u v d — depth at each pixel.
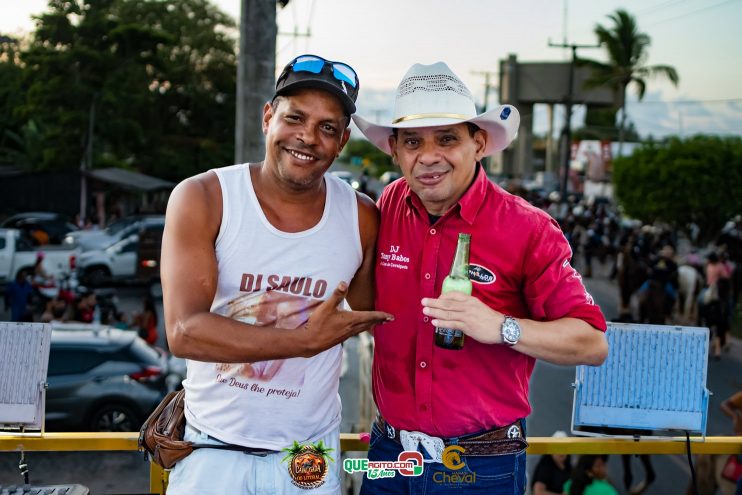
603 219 34.66
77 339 8.54
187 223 2.10
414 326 2.35
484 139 2.37
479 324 2.11
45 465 7.49
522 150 58.84
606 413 2.61
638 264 16.33
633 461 8.12
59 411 8.07
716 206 28.94
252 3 5.93
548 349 2.14
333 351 2.32
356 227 2.30
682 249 27.86
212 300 2.11
